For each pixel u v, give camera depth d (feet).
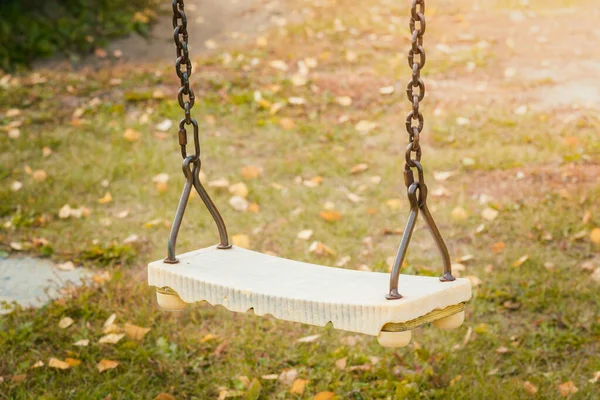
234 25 50.70
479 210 27.09
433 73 41.24
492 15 51.37
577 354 19.07
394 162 31.35
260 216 27.07
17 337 19.26
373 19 50.47
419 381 17.69
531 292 21.61
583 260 23.66
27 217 26.86
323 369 18.29
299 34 47.83
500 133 33.60
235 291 12.89
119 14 50.57
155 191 29.17
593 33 46.88
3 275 23.09
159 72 42.29
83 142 33.76
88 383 17.70
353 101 38.14
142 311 20.51
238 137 34.53
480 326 19.76
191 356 19.02
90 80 41.37
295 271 13.85
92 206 28.09
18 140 33.63
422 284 12.84
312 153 32.37
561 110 35.73
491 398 16.89
